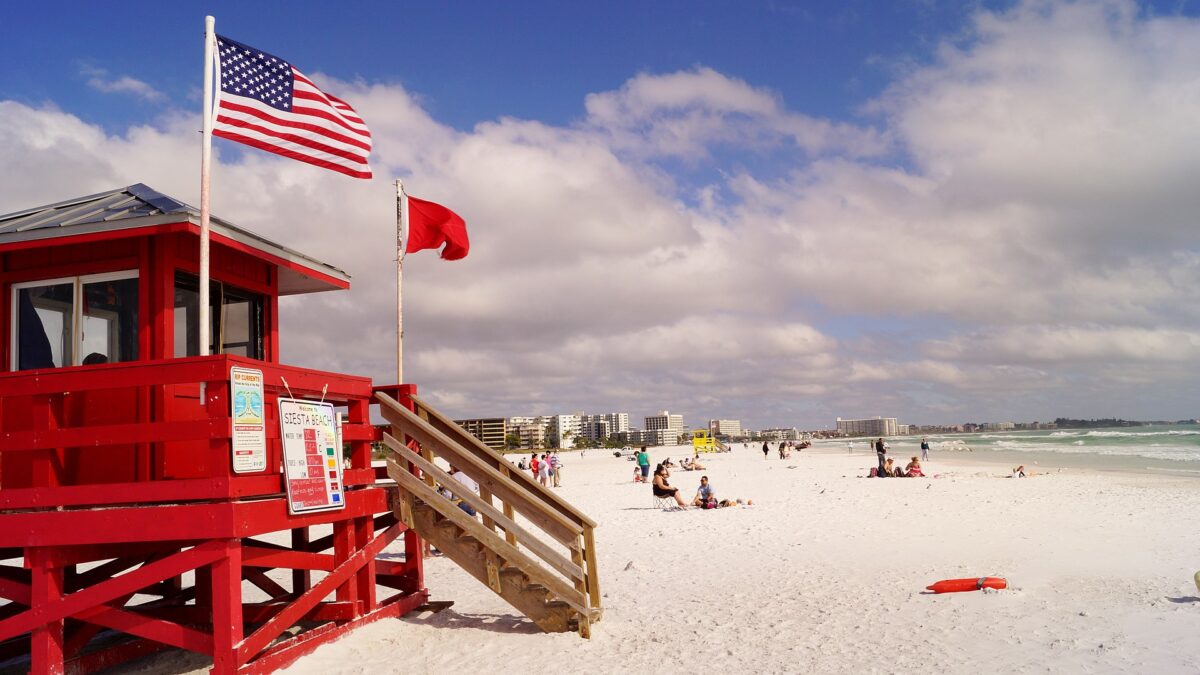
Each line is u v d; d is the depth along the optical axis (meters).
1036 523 17.55
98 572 8.58
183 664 8.51
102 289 8.41
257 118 8.55
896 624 8.98
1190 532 15.48
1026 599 9.91
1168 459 53.19
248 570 10.07
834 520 19.44
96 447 7.94
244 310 9.77
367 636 8.74
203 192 7.63
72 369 6.88
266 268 10.16
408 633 9.05
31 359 8.42
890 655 7.75
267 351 10.08
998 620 8.93
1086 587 10.52
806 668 7.43
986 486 28.77
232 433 6.65
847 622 9.18
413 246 13.71
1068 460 53.97
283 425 7.42
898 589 10.96
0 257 8.55
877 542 15.54
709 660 7.82
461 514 9.05
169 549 7.95
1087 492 25.16
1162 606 9.23
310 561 8.48
